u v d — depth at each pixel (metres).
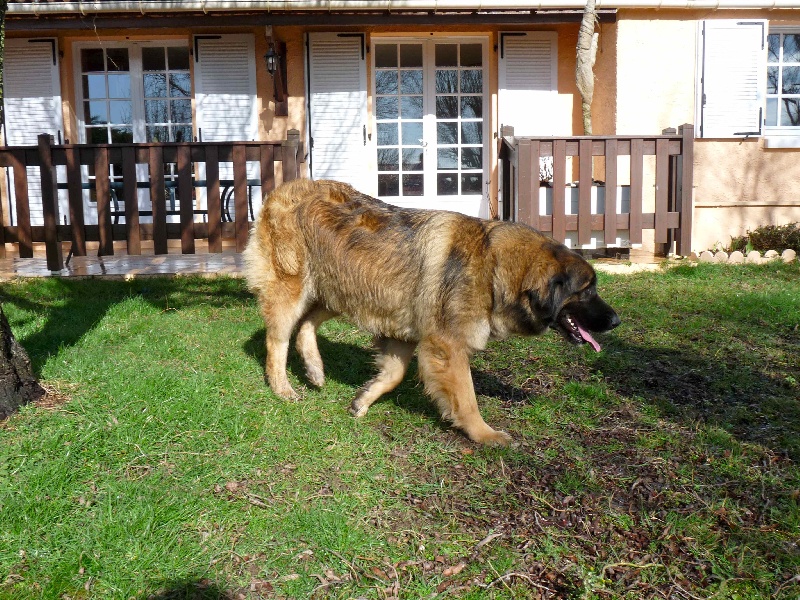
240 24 10.08
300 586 2.83
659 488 3.60
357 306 4.38
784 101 11.46
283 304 4.67
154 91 11.44
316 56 11.09
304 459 3.79
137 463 3.64
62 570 2.82
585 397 4.76
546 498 3.52
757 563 3.00
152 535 3.06
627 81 10.55
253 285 4.82
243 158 8.40
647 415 4.48
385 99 11.63
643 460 3.89
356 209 4.42
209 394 4.46
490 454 3.93
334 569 2.95
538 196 8.75
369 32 11.23
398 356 4.44
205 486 3.46
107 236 8.38
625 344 5.88
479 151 11.84
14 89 11.08
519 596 2.82
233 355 5.33
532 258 4.03
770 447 4.05
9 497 3.23
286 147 8.33
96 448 3.69
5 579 2.79
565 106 11.51
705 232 10.81
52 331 5.72
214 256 9.48
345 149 11.35
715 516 3.34
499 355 5.63
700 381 5.07
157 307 6.78
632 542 3.17
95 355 5.08
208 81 11.11
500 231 4.12
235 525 3.18
